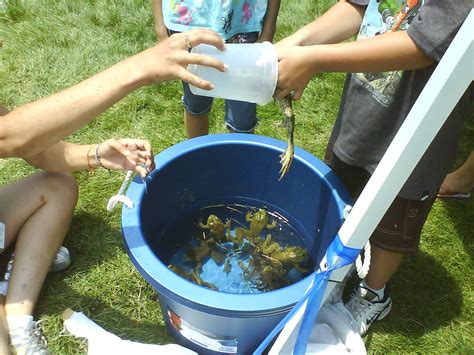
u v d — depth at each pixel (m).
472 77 0.69
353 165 1.32
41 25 2.36
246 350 1.24
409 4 1.08
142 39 2.33
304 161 1.33
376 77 1.15
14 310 1.29
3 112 1.29
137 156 1.29
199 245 1.50
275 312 1.02
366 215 0.84
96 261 1.49
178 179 1.39
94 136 1.88
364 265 1.08
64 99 1.04
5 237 1.37
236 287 1.40
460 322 1.42
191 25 1.51
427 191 1.18
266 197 1.51
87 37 2.31
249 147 1.40
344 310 1.34
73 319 1.32
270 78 0.95
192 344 1.27
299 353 1.01
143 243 1.11
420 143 0.75
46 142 1.10
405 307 1.44
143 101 2.01
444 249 1.59
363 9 1.22
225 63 0.93
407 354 1.35
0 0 2.44
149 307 1.40
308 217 1.42
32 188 1.40
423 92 0.72
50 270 1.44
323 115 2.02
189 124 1.77
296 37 1.16
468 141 1.98
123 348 1.23
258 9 1.54
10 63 2.16
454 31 0.89
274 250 1.43
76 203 1.49
